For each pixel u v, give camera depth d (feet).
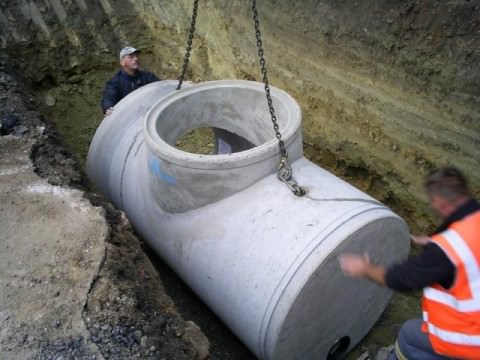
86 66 25.54
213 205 11.78
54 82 24.91
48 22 24.39
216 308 12.03
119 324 9.35
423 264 6.81
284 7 18.03
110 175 15.57
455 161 14.14
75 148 21.71
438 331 7.34
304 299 10.21
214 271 11.46
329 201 10.92
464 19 13.15
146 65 25.94
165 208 12.66
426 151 14.84
